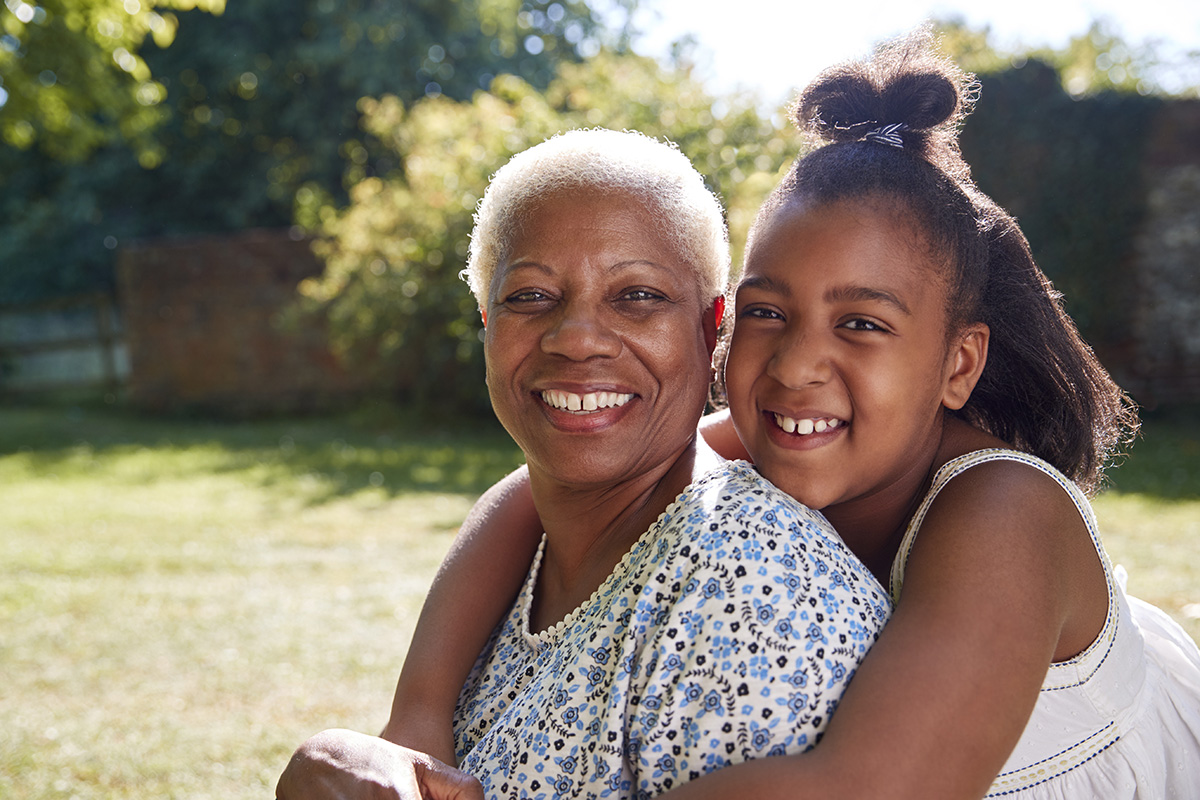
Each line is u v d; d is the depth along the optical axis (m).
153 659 4.60
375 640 4.75
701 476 1.24
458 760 1.36
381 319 11.51
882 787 0.92
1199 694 1.41
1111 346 11.26
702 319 1.37
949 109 1.29
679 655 1.05
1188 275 11.10
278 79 19.47
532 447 1.34
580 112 9.94
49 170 21.06
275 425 12.98
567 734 1.11
